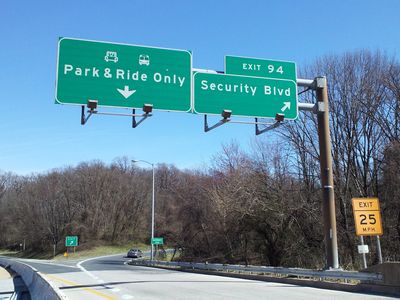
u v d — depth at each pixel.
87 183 106.81
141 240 109.06
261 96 18.47
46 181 106.06
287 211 29.38
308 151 31.66
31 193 108.75
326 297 12.99
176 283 19.09
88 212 103.88
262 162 31.88
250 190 30.59
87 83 16.30
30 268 23.52
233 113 17.94
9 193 128.50
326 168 18.48
